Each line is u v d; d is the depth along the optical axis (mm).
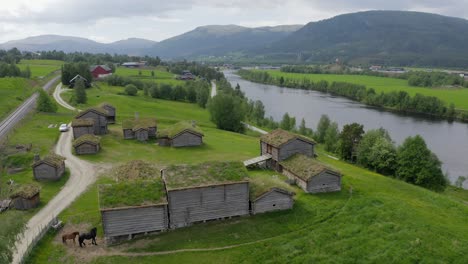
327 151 99875
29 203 50375
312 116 155250
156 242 42938
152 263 39188
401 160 77062
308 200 53438
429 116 161250
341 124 140750
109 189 44969
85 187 58375
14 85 144625
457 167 93625
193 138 85000
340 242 43500
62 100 131250
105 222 42406
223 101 114312
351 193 56344
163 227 44969
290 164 61250
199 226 46312
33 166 60406
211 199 46750
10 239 35750
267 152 68562
